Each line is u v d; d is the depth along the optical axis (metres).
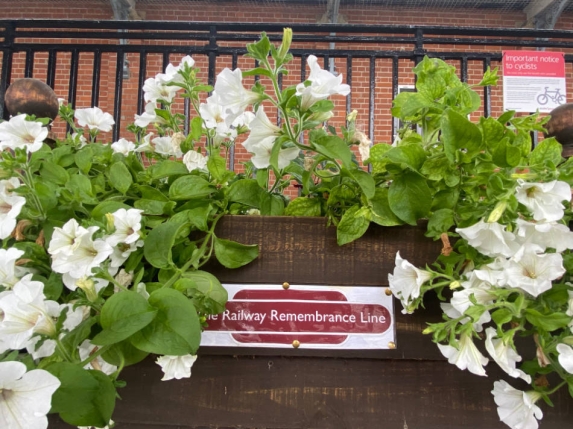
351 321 0.67
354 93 4.82
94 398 0.49
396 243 0.68
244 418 0.66
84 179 0.71
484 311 0.55
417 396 0.66
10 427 0.42
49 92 0.96
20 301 0.49
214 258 0.69
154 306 0.54
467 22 5.57
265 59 0.66
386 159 0.68
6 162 0.63
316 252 0.68
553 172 0.56
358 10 5.53
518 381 0.67
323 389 0.66
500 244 0.57
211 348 0.66
